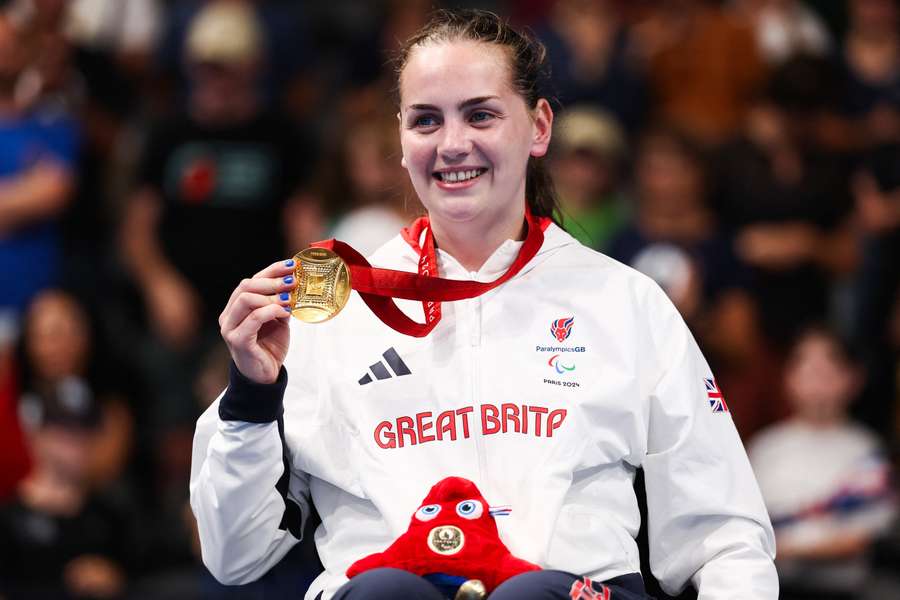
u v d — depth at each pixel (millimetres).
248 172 25484
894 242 26047
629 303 11117
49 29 26109
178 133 25719
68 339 23188
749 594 10516
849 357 21531
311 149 26031
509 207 11188
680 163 24688
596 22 29156
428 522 10055
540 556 10078
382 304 10984
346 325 11258
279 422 10617
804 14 29250
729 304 24000
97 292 24938
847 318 25906
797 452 21500
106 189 26938
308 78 29906
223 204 25375
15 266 24922
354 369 11047
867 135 27297
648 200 24875
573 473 10672
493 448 10633
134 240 25547
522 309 11102
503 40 10938
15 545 20750
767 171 25781
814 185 25703
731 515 10906
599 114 27031
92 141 27047
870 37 28906
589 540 10453
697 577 10953
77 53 27984
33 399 22031
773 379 23188
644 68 28531
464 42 10820
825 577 20922
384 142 23359
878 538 20984
